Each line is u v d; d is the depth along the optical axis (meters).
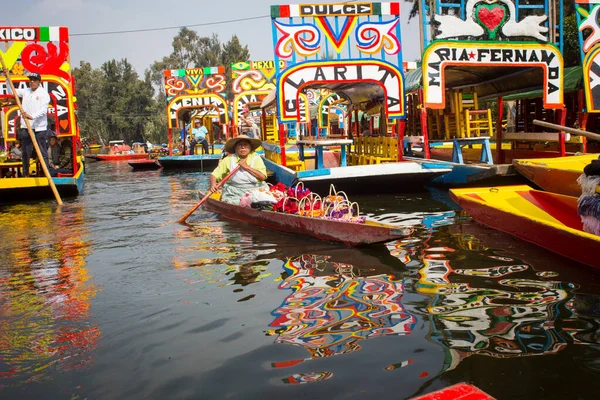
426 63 10.78
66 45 12.28
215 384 2.74
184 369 2.93
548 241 5.15
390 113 11.15
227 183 8.21
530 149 12.91
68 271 5.08
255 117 29.31
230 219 7.68
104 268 5.13
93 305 4.05
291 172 9.88
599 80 10.90
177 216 8.23
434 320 3.49
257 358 3.02
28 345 3.33
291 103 11.04
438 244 5.66
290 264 5.01
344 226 5.64
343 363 2.91
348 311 3.71
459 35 10.75
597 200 4.92
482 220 6.48
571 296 3.87
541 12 19.14
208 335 3.38
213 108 25.89
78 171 13.64
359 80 11.07
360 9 10.94
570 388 2.59
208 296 4.16
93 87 78.06
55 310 3.97
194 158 21.22
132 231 7.05
